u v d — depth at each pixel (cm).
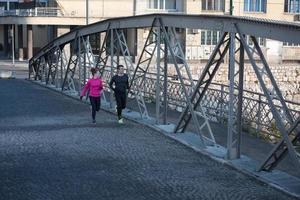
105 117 1731
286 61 5431
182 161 1099
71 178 949
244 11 5453
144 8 5378
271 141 1324
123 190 877
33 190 871
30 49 5581
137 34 5075
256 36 989
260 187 910
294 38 870
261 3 5531
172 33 1441
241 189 895
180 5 5394
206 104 1694
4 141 1293
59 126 1539
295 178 956
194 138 1332
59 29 5394
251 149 1214
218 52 1216
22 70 4541
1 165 1042
